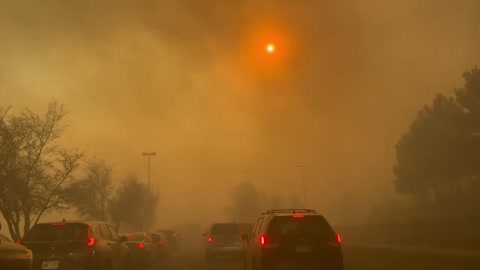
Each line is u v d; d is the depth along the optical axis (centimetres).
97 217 3931
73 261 1241
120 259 1505
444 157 4159
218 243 2420
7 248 957
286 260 1138
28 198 2281
